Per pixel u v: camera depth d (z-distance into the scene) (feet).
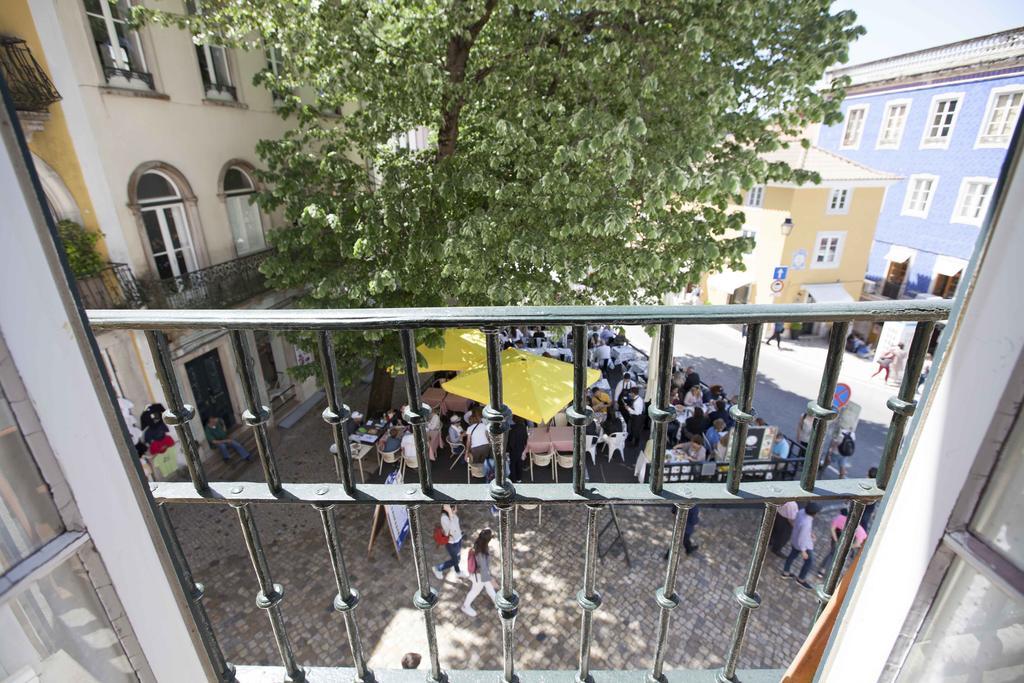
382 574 27.30
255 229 43.75
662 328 4.08
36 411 3.02
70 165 30.50
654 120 27.48
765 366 62.39
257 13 28.02
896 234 72.28
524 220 27.84
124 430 3.59
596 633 24.13
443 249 25.84
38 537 3.16
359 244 26.53
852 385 56.65
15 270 2.86
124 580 3.67
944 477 3.13
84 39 29.60
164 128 34.81
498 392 4.32
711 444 34.53
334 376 4.33
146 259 34.35
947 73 63.10
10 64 27.07
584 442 4.54
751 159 27.50
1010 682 3.05
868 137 74.33
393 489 4.82
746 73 27.91
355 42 27.20
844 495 4.75
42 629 3.32
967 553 3.00
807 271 71.77
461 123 32.86
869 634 3.83
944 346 3.13
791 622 24.88
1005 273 2.66
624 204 24.95
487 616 24.88
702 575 27.27
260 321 4.07
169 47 34.50
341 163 30.32
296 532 30.19
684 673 5.56
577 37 28.19
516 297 26.96
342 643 23.89
